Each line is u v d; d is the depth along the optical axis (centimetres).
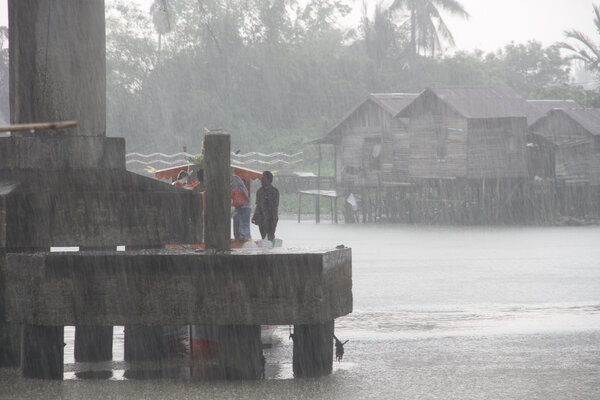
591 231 12481
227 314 2539
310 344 2700
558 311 4372
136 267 2552
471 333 3656
